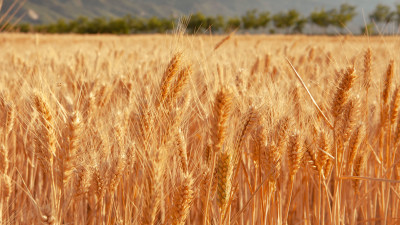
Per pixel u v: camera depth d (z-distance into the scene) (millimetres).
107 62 6797
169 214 2354
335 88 2701
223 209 2271
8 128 3123
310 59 7512
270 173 2432
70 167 2213
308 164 2828
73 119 2164
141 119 2281
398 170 3492
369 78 3498
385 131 3916
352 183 3381
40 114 2279
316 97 3551
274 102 2791
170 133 2277
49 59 7234
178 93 2447
